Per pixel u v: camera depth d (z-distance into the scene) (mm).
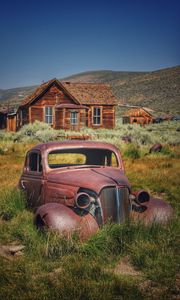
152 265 5031
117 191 6016
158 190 10656
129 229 5770
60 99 38125
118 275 4781
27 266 4969
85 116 38531
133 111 64250
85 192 6051
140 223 6086
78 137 25734
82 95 39781
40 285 4461
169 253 5301
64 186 6332
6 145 23750
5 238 6234
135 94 172000
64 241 5539
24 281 4570
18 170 14086
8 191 8344
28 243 5844
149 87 177500
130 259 5328
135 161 16906
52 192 6562
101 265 5137
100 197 5887
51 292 4281
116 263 5223
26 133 31000
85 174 6473
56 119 38000
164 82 178250
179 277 4773
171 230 6109
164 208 6453
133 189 10672
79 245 5504
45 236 5785
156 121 69688
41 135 27984
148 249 5387
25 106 38219
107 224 5797
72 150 7199
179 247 5680
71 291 4281
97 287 4410
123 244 5582
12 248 5715
